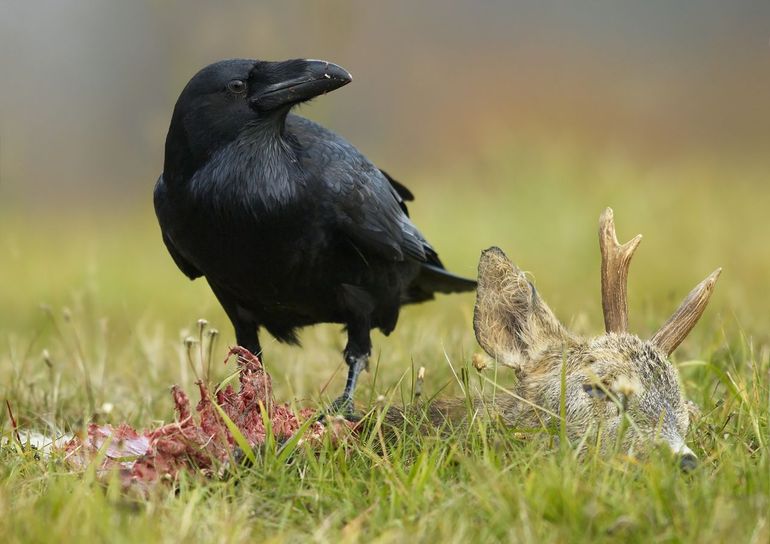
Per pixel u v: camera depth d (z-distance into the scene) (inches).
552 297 612.4
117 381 456.8
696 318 333.7
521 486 273.3
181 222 382.3
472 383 365.7
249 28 991.6
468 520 264.1
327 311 413.7
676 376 311.7
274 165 376.2
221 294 417.7
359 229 397.1
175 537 256.4
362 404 398.3
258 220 374.0
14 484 299.7
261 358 425.4
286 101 370.9
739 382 354.0
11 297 764.6
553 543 250.5
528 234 802.8
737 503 263.1
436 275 468.4
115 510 271.1
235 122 370.9
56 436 379.9
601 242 343.3
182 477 291.7
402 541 253.8
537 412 315.6
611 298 339.3
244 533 261.9
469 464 283.6
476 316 333.7
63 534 253.8
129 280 767.1
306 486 301.1
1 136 1286.9
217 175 371.9
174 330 590.2
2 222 1125.7
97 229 1119.0
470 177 1016.9
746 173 1063.0
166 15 1103.6
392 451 312.2
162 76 1304.1
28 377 453.4
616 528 252.8
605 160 928.3
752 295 605.0
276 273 389.4
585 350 319.6
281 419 335.3
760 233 762.8
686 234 762.8
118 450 323.6
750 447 319.3
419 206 933.8
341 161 398.6
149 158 1386.6
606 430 300.2
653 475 267.7
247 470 305.0
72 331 536.7
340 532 265.9
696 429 323.3
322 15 1028.5
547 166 894.4
